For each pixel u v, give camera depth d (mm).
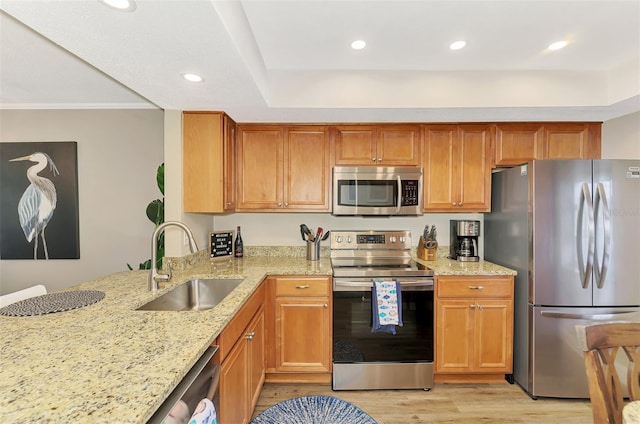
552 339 2059
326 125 2525
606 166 2006
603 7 1441
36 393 710
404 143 2514
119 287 1698
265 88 1999
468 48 1828
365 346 2201
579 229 2008
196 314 1274
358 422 1833
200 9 1057
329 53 1881
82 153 2707
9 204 2688
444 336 2230
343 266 2420
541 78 2127
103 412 649
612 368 1008
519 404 2049
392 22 1562
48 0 991
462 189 2508
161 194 2721
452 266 2396
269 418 1863
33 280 2732
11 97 2457
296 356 2230
